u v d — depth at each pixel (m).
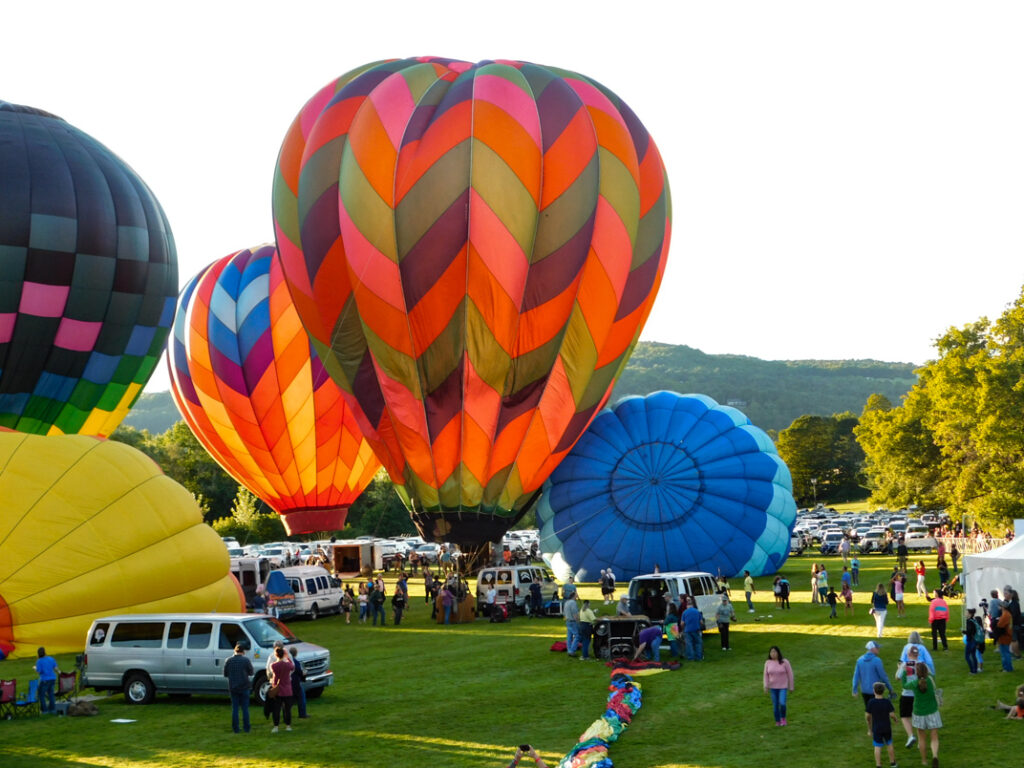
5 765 16.09
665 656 26.19
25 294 34.31
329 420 44.47
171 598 27.83
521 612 37.25
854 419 158.75
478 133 31.66
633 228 34.03
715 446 43.56
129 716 19.94
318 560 61.47
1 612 26.06
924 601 36.31
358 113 33.72
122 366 37.25
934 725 14.86
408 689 22.52
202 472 103.44
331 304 33.75
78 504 27.34
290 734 18.08
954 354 52.25
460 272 31.42
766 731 17.47
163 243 38.50
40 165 35.31
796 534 69.62
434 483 33.53
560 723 18.66
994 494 47.28
